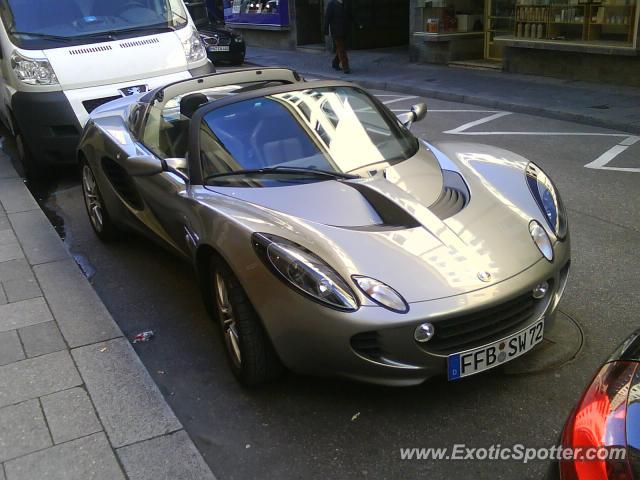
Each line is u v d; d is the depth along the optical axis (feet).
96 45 23.32
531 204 10.96
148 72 23.86
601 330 11.69
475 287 9.10
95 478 8.75
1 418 10.05
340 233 9.71
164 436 9.51
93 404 10.29
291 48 64.18
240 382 10.70
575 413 6.05
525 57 41.50
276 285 9.27
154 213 13.87
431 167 12.09
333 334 8.94
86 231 18.92
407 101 38.14
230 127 12.33
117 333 12.41
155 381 11.18
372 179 11.23
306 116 12.70
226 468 9.03
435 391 10.26
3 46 23.02
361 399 10.22
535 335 9.80
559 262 10.18
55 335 12.42
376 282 9.00
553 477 5.90
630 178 20.94
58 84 22.41
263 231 9.71
